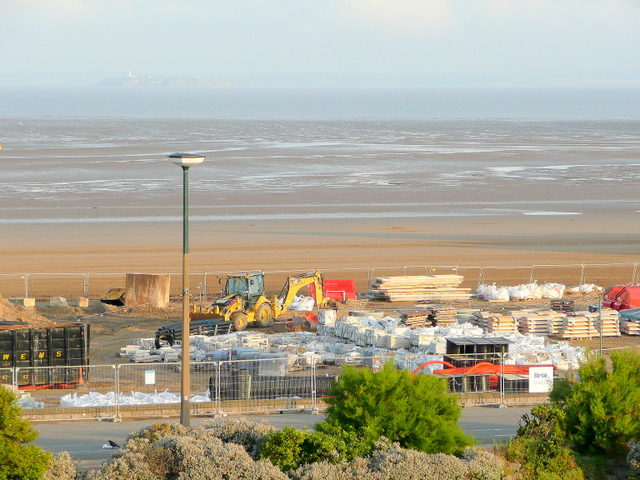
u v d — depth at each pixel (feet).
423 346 301.02
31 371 268.82
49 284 453.58
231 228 628.28
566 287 453.17
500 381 255.70
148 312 397.39
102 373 289.33
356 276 479.41
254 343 315.78
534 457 181.37
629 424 185.98
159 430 175.94
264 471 156.56
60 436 218.59
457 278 433.89
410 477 157.28
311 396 250.16
